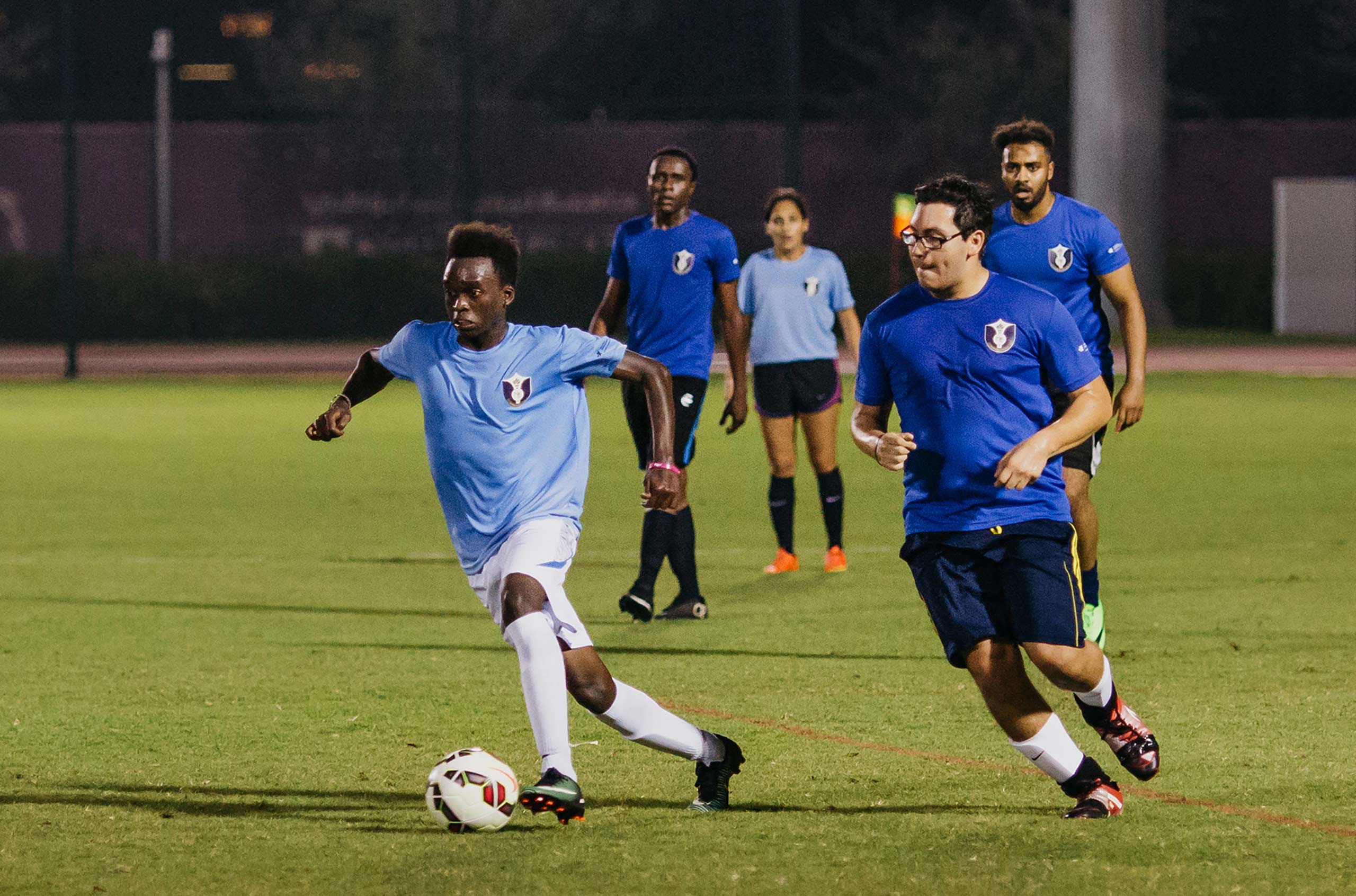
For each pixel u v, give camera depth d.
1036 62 103.81
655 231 20.28
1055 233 16.81
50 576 24.16
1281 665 17.41
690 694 16.31
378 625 20.31
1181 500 31.42
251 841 11.57
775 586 22.97
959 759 13.74
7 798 12.70
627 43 107.06
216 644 19.09
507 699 16.17
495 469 11.73
